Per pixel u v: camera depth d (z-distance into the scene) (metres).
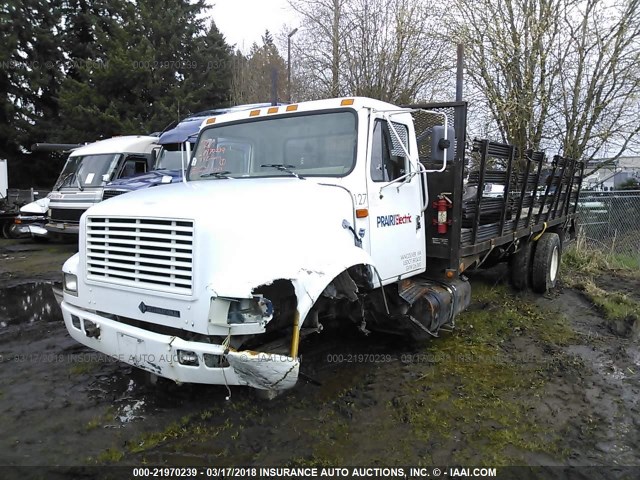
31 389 4.33
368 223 4.18
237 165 4.73
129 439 3.54
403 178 4.53
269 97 23.67
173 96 25.98
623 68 12.47
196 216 3.17
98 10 31.48
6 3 28.53
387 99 15.04
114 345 3.50
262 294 3.08
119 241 3.48
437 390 4.36
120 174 12.81
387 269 4.44
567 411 4.06
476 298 7.33
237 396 4.16
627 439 3.67
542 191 7.68
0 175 18.05
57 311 6.89
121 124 24.45
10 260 11.25
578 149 13.23
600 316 6.73
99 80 25.38
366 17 15.19
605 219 12.38
